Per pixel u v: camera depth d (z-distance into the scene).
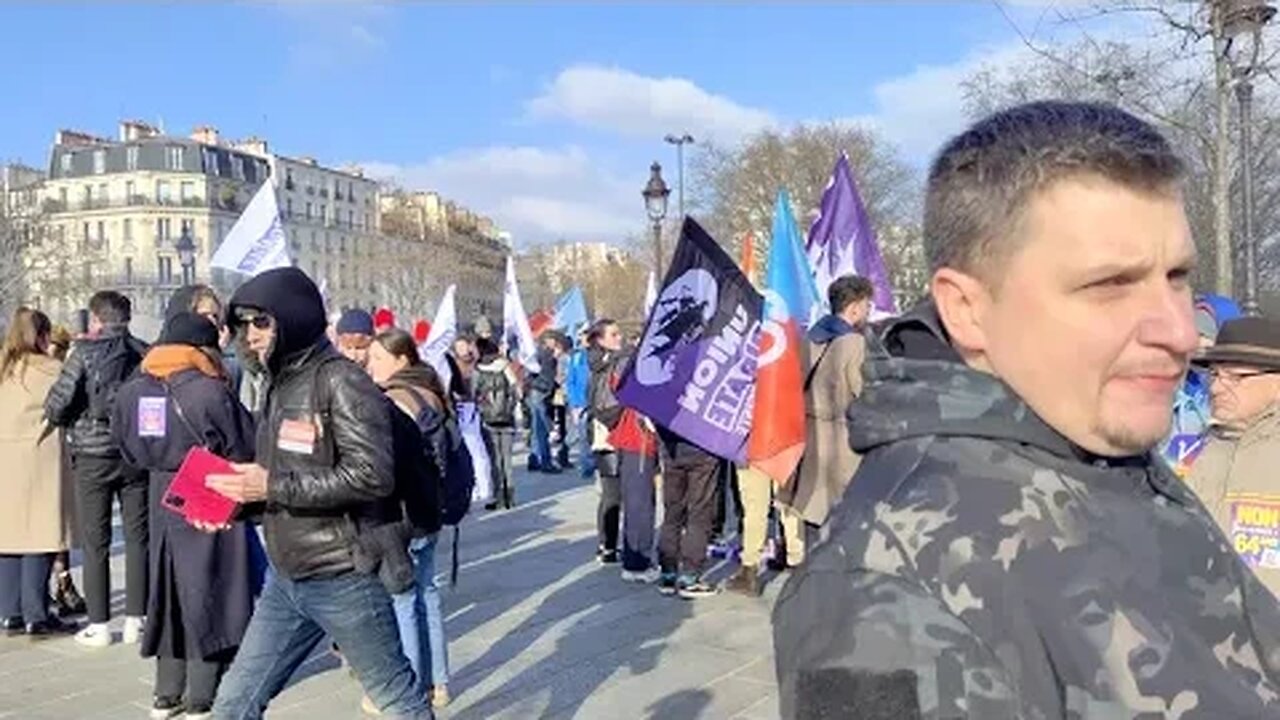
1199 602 1.15
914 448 1.19
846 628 1.08
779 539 8.34
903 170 39.03
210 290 6.17
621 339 8.95
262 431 3.73
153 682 6.04
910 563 1.09
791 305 5.14
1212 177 10.33
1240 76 9.46
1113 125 1.19
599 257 96.75
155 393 5.21
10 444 6.82
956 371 1.22
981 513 1.12
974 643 1.05
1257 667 1.15
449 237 97.69
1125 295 1.15
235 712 3.71
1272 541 2.78
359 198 113.69
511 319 19.20
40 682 6.06
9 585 7.02
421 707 3.77
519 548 9.67
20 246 48.06
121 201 94.75
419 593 5.34
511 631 6.83
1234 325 2.96
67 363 6.59
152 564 5.36
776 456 5.07
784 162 40.25
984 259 1.20
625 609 7.34
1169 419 1.17
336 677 5.98
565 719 5.24
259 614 3.75
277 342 3.58
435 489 4.04
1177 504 1.26
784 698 1.12
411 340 5.52
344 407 3.54
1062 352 1.15
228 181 98.06
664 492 7.79
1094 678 1.06
